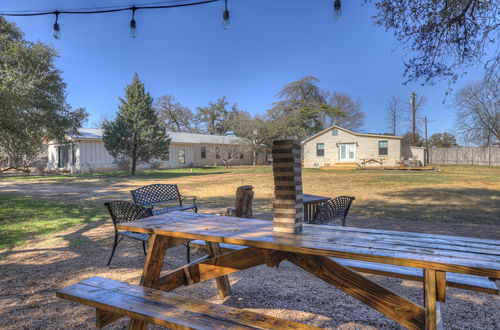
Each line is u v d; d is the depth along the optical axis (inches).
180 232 86.0
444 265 59.7
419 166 936.9
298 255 81.5
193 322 67.1
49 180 680.4
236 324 66.4
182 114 1861.5
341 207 164.6
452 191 440.8
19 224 247.3
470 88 895.7
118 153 832.9
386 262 63.4
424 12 203.2
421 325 69.4
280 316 100.0
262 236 79.1
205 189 494.3
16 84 320.5
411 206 321.7
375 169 924.6
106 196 418.6
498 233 207.3
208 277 99.8
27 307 108.0
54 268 147.6
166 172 926.4
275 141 81.4
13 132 327.9
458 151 1181.7
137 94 824.9
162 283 99.7
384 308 73.0
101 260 159.5
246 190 170.2
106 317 81.5
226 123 1676.9
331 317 99.2
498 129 877.2
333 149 1024.9
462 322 95.2
